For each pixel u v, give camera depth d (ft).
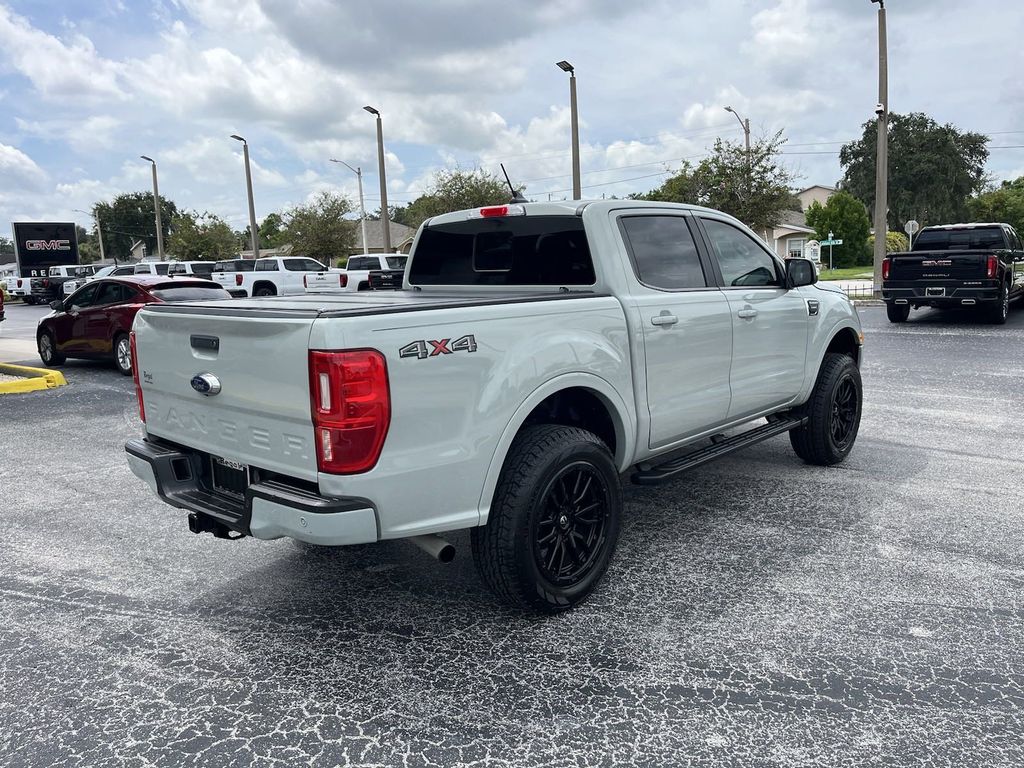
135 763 8.64
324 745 8.89
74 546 15.25
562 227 13.58
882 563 13.50
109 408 29.78
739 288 15.84
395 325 9.59
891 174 234.17
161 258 170.91
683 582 12.88
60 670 10.64
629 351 12.81
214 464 11.78
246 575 13.70
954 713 9.16
